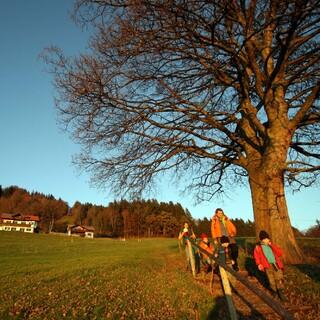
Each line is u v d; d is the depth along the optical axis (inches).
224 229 523.2
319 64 585.3
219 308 359.3
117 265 709.9
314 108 626.2
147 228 3900.1
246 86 609.0
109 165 635.5
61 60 582.9
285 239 528.7
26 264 807.1
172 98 595.8
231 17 540.1
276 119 554.6
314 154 635.5
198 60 577.9
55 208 5954.7
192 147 631.2
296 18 451.5
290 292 395.2
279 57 532.4
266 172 550.9
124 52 546.0
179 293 422.6
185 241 608.1
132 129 604.7
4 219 5083.7
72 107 596.4
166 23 507.5
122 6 516.7
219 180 733.9
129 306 370.9
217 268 499.8
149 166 623.8
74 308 359.9
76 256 1070.4
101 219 4918.8
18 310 347.3
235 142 639.8
